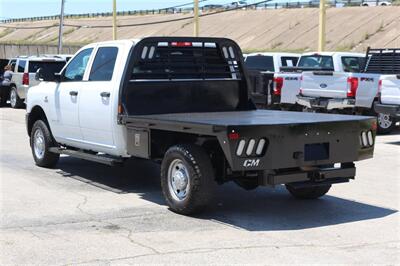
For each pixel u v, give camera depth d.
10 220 7.26
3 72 27.17
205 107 9.31
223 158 7.43
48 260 5.84
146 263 5.77
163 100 8.91
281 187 9.53
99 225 7.09
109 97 8.70
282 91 17.12
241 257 5.97
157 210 7.85
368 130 7.85
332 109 15.92
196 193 7.28
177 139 7.97
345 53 18.03
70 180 9.76
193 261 5.84
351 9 85.62
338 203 8.39
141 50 8.70
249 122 7.20
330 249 6.27
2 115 21.25
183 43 9.05
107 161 8.84
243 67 9.62
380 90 14.31
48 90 10.35
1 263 5.75
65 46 70.31
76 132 9.66
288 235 6.77
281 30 85.38
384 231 6.97
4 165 11.04
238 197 8.77
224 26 95.81
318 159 7.38
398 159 12.09
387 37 71.62
